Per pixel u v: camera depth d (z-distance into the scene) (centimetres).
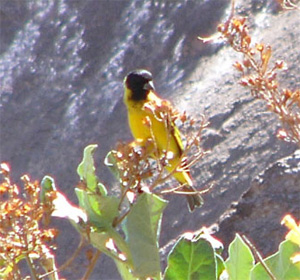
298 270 357
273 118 1644
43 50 2198
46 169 1889
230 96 1772
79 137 1942
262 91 367
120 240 357
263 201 705
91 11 2238
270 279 359
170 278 354
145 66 2045
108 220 358
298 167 706
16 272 329
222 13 2048
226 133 1661
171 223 1509
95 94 2045
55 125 1995
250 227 710
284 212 695
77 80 2108
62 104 2052
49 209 329
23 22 2272
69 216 347
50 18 2259
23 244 325
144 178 349
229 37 375
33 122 2023
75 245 1569
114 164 363
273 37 1808
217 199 1518
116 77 2077
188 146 364
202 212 1506
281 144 1564
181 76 1952
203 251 354
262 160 1555
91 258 355
